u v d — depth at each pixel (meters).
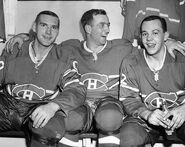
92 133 1.24
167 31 1.50
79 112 1.13
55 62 1.35
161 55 1.32
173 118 1.13
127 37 1.61
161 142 1.27
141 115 1.17
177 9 1.59
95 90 1.41
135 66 1.32
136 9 1.60
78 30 1.70
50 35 1.38
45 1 1.71
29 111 1.22
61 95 1.17
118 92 1.40
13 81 1.36
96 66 1.44
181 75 1.30
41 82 1.34
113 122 1.05
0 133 1.28
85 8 1.71
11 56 1.39
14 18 1.69
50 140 1.02
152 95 1.30
